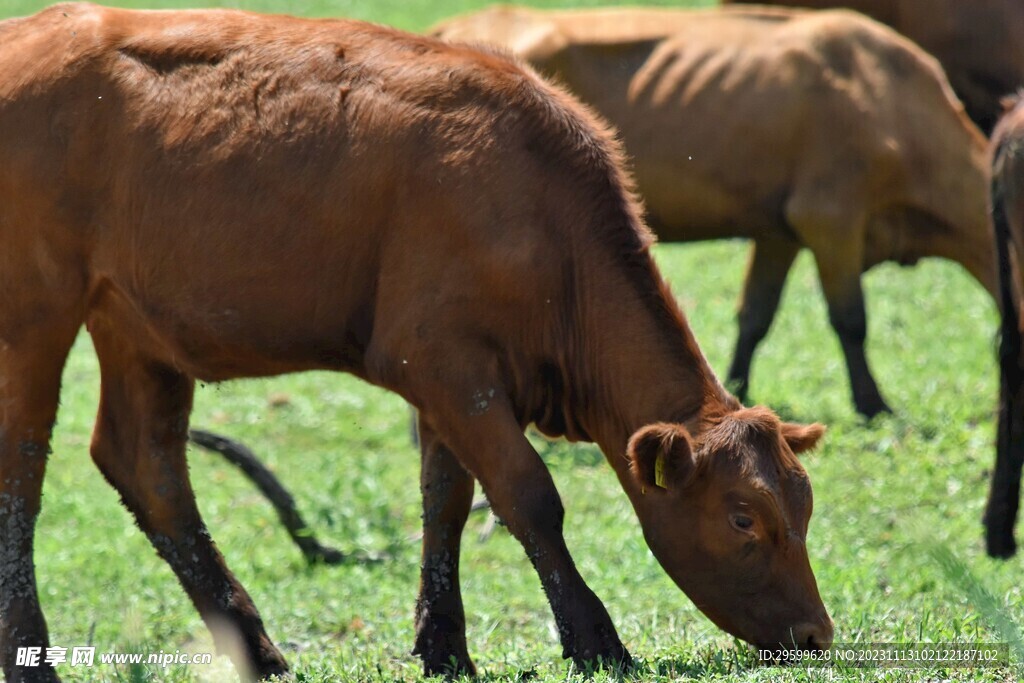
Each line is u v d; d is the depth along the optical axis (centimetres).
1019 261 2477
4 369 1914
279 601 2552
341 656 1984
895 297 4591
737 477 1684
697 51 3288
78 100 1873
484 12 3438
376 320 1812
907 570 2427
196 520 2053
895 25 3972
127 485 2056
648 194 3294
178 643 2400
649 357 1789
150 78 1873
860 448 3175
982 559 2453
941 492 2920
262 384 4088
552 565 1755
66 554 2908
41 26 1934
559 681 1656
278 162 1823
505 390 1797
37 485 1927
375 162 1797
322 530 2964
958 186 3241
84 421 3800
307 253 1820
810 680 1614
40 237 1889
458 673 1880
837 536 2700
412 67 1842
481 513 3050
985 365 3809
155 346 1981
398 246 1789
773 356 3981
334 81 1841
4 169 1881
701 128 3250
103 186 1873
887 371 3803
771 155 3247
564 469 3219
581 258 1803
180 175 1845
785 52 3259
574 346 1827
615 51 3309
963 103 3938
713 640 1973
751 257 3531
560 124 1822
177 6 8225
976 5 3856
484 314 1778
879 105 3234
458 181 1772
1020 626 1836
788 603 1698
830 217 3241
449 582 1928
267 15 1933
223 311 1861
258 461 2850
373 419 3778
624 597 2383
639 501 1788
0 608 1880
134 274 1888
